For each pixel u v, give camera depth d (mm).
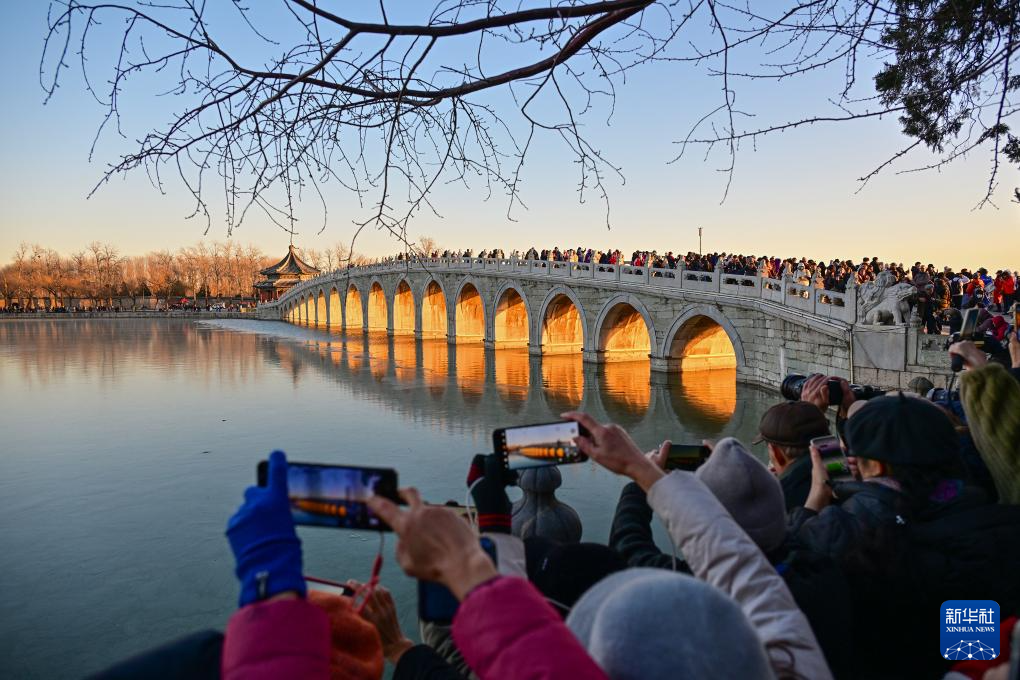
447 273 53719
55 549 12273
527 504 5777
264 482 1688
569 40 3324
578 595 2379
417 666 2088
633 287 34562
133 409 26406
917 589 2512
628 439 2191
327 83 3225
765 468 2457
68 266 117938
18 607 10016
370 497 1541
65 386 32562
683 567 2293
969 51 4207
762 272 27734
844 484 2963
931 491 2783
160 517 14000
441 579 1429
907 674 2639
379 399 28109
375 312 69812
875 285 21031
